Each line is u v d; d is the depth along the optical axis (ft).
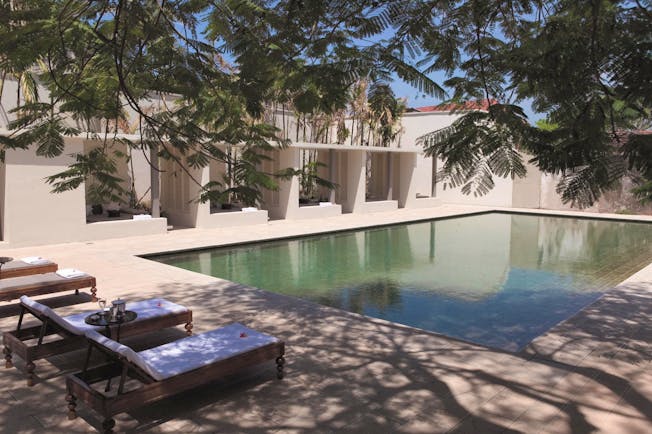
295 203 59.98
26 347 14.71
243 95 10.12
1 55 9.07
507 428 12.45
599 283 32.45
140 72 10.18
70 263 32.81
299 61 10.30
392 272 35.32
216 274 34.17
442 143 8.14
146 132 11.97
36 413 13.12
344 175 71.05
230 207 57.93
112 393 14.21
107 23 9.85
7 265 25.27
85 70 10.73
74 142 39.01
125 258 34.81
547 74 8.17
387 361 16.76
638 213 72.23
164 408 13.52
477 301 27.81
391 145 76.28
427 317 24.80
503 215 74.54
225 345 14.78
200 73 9.78
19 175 37.32
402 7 9.51
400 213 69.77
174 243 41.83
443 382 15.12
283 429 12.47
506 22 11.78
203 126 13.65
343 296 28.66
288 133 61.46
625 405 13.64
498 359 16.96
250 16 9.91
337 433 12.26
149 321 17.48
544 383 15.02
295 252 42.70
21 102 42.29
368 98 10.36
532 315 25.27
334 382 15.15
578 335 19.44
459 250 44.80
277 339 15.37
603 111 7.56
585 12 8.71
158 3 9.32
